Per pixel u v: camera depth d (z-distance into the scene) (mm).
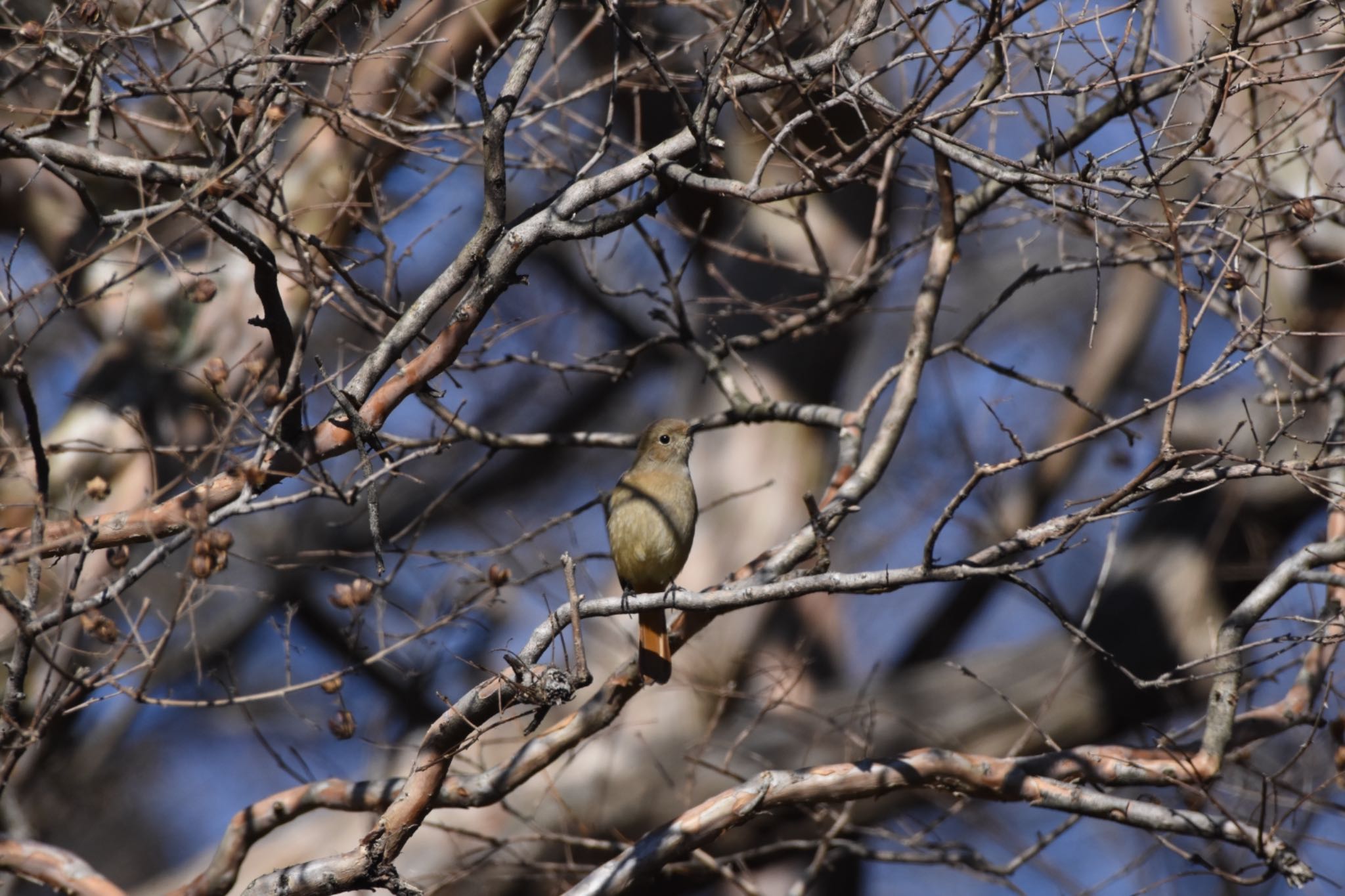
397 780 9680
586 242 18641
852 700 15609
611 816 14430
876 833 11430
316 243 8836
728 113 16062
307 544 19391
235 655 18875
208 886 9578
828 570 8484
